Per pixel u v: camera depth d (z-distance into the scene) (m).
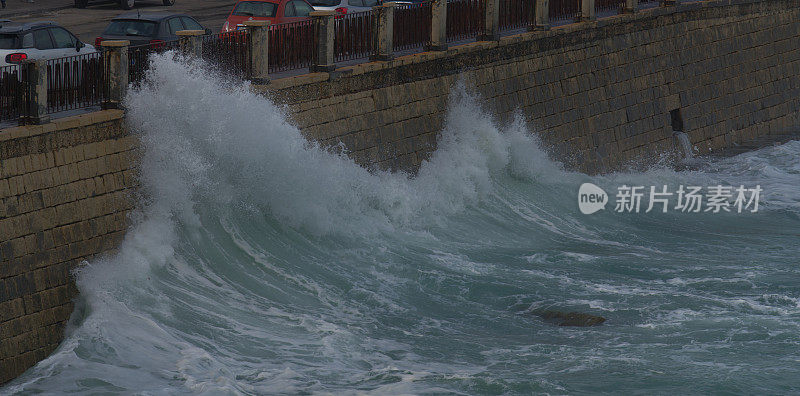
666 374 45.44
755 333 51.19
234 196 60.16
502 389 43.31
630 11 97.00
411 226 70.44
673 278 62.66
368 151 71.25
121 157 54.31
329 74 67.69
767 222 81.00
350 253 63.06
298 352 47.44
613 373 45.62
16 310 48.44
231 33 61.56
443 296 58.59
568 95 90.06
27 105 49.78
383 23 72.44
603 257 68.19
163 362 44.66
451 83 78.31
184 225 57.00
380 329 52.16
